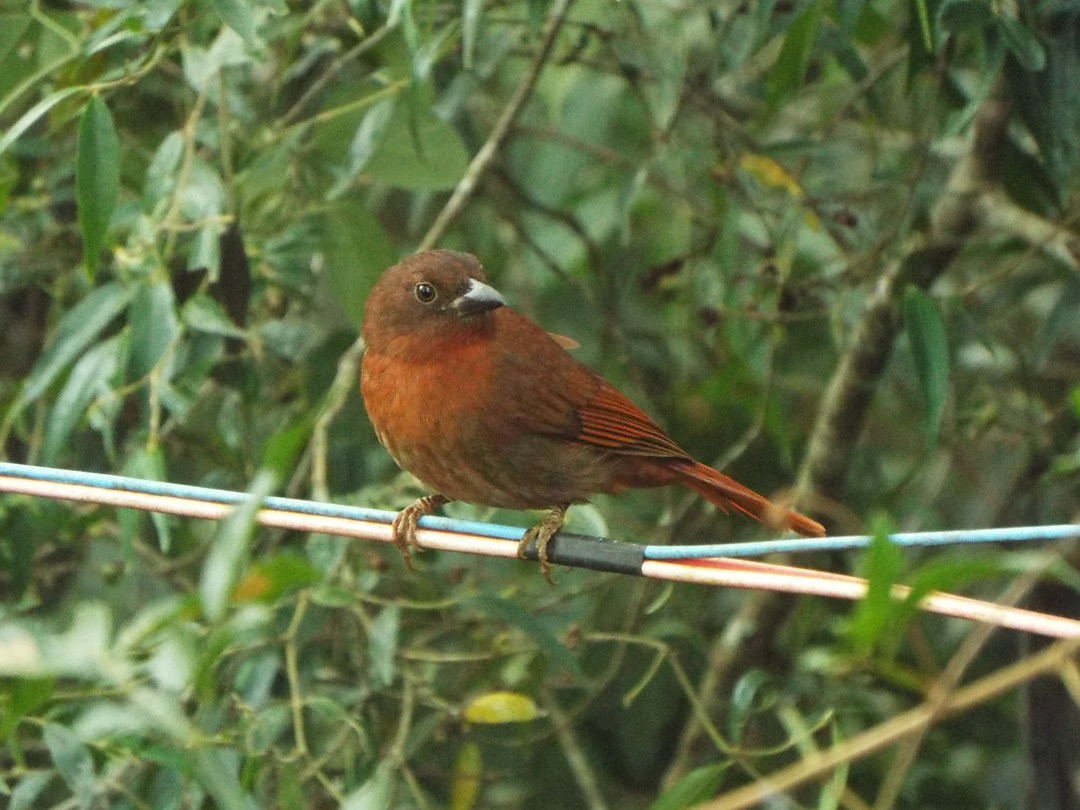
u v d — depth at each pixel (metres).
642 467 9.63
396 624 8.97
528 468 9.36
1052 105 9.14
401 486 10.16
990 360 11.73
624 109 12.69
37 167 11.35
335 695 9.96
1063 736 10.98
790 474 12.33
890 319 10.66
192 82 9.01
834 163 12.41
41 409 10.64
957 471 12.67
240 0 8.09
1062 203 9.90
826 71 11.71
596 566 7.41
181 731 5.71
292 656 8.91
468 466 9.34
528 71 11.47
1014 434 11.74
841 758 6.39
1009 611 6.30
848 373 10.95
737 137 11.21
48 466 8.74
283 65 10.27
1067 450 11.02
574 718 10.76
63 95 8.16
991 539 6.44
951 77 9.88
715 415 12.27
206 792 8.47
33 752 10.71
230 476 11.01
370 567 9.95
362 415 11.23
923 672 10.11
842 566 11.74
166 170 9.02
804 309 11.96
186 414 9.59
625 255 12.48
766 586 6.88
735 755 8.62
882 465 12.89
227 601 5.34
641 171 10.82
